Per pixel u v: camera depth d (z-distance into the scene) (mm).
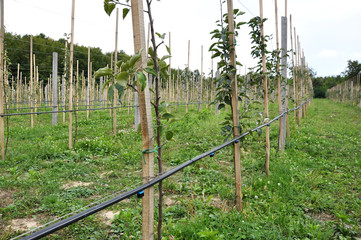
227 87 3184
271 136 8062
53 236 2850
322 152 6445
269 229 2818
